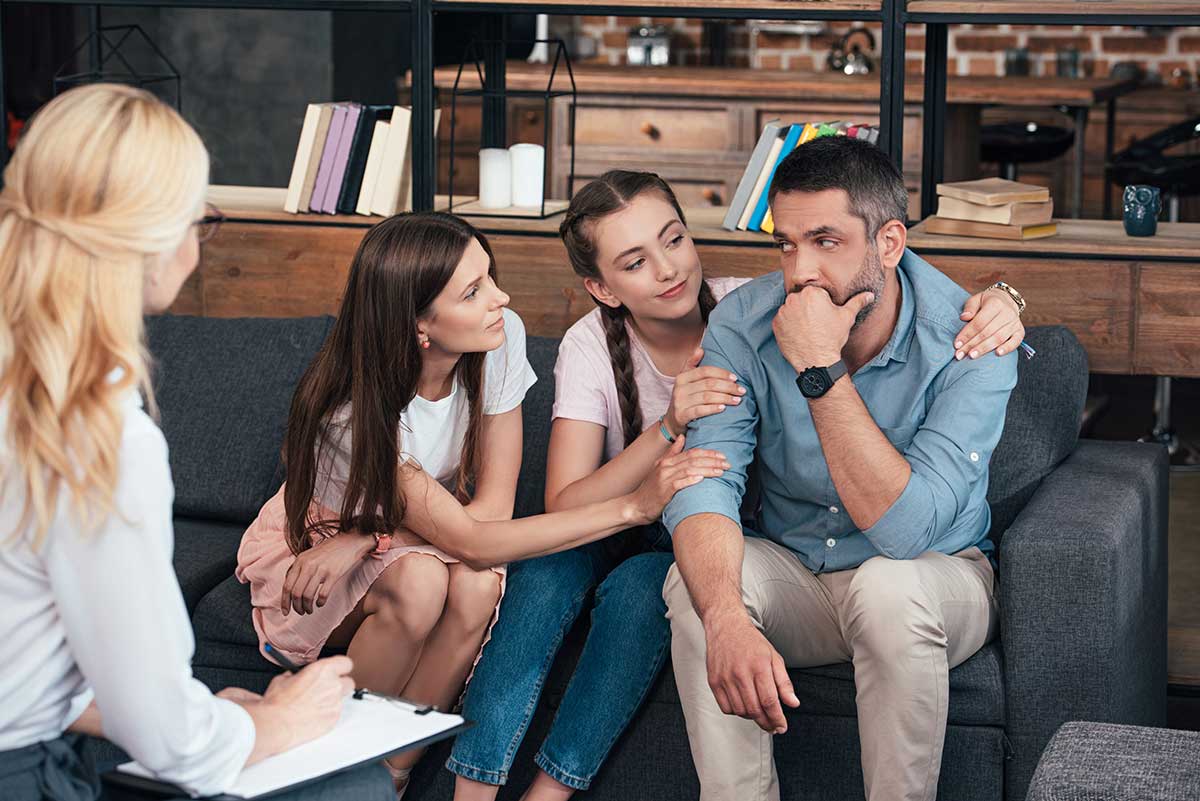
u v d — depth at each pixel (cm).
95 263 135
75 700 152
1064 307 280
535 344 272
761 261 291
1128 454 257
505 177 317
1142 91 619
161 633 137
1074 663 208
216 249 317
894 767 202
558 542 219
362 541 221
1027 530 211
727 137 535
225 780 144
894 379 221
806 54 646
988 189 289
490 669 219
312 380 225
